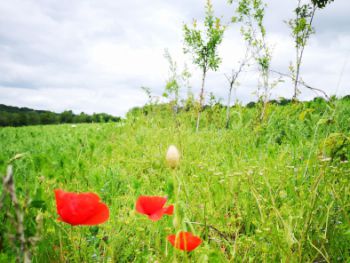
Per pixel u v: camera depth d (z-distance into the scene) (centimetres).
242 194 259
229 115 791
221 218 225
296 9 839
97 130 766
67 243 194
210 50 852
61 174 290
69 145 532
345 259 184
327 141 210
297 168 294
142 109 894
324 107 675
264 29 805
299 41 792
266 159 353
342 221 214
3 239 148
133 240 204
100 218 125
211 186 264
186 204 218
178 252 167
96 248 209
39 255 166
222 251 192
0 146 545
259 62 764
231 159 372
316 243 192
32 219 180
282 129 585
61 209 123
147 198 141
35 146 556
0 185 223
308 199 208
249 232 224
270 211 217
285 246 180
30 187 229
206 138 586
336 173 226
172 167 127
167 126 732
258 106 734
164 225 221
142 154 475
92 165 371
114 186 303
